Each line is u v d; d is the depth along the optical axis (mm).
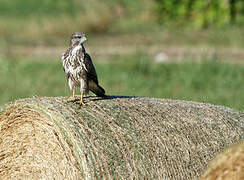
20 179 8922
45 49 29891
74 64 8797
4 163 9047
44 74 21562
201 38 30578
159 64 22797
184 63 22844
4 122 8930
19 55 27484
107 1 38719
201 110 9578
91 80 9039
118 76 20422
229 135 9133
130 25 36094
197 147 8609
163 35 32562
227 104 14703
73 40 8883
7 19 35156
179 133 8578
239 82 18984
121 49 28891
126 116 8344
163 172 8031
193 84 18812
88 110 8188
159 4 35750
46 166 8305
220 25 32406
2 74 21719
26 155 8719
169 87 18281
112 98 9219
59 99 8672
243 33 30688
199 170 8445
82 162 7465
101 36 33969
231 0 32344
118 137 7879
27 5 37875
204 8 33250
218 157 6043
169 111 9078
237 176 5617
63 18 35188
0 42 31156
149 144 8109
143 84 18844
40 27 34312
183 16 34531
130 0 39344
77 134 7637
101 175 7473
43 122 8219
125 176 7652
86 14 36312
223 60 23516
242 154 5754
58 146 7969
